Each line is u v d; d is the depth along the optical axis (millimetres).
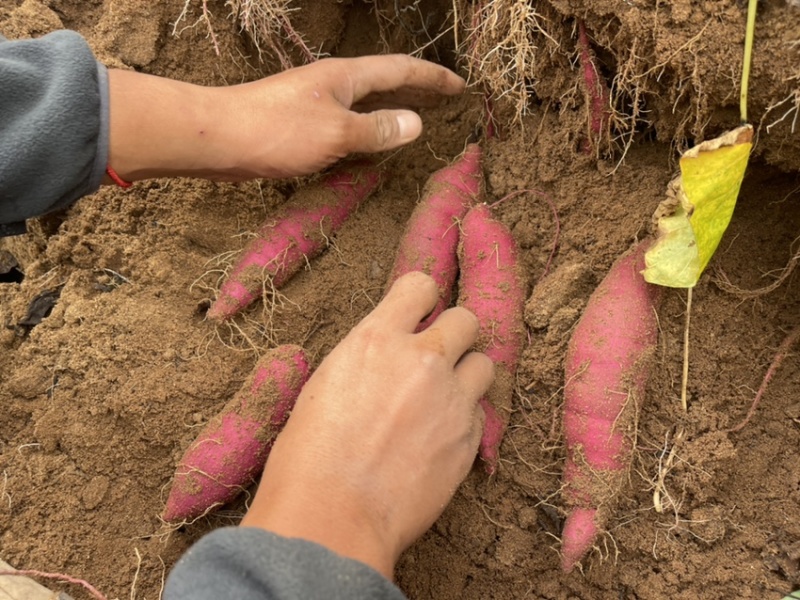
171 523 1032
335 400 837
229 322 1132
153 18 1253
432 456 844
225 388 1104
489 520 1074
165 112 929
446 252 1147
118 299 1170
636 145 1175
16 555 1056
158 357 1120
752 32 844
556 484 1058
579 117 1161
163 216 1226
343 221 1226
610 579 1040
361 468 781
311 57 1271
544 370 1074
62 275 1233
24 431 1135
